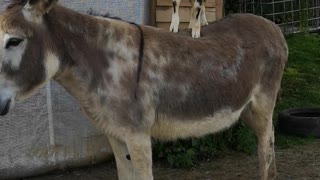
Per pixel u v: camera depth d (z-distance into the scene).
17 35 3.03
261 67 4.12
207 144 5.69
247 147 5.88
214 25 4.09
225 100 3.84
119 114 3.36
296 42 10.86
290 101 7.84
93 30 3.38
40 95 5.04
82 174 5.26
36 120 5.06
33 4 3.09
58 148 5.22
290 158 5.75
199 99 3.69
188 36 3.83
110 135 3.50
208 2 5.71
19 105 4.95
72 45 3.31
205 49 3.77
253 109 4.26
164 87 3.51
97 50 3.37
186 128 3.72
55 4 3.20
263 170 4.45
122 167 3.68
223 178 5.13
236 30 4.08
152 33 3.60
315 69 9.48
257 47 4.08
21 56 3.07
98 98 3.37
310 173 5.27
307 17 11.42
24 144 5.04
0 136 4.91
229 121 3.97
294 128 6.48
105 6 5.29
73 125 5.27
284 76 9.00
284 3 11.44
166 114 3.58
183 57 3.62
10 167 4.99
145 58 3.46
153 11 5.60
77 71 3.35
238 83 3.90
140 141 3.42
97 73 3.36
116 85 3.35
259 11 11.26
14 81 3.07
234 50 3.92
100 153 5.48
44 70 3.18
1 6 4.69
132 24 3.59
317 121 6.43
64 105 5.19
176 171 5.33
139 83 3.41
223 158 5.73
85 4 5.15
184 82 3.60
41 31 3.16
